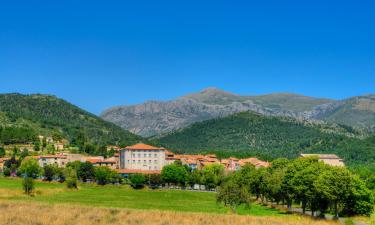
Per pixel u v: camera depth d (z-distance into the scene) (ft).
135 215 291.38
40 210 294.66
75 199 490.49
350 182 398.42
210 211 415.03
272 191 489.67
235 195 422.82
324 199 414.21
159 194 649.20
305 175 419.95
